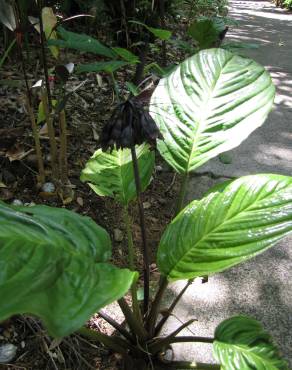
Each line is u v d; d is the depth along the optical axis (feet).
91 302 1.51
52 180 3.97
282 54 9.41
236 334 2.23
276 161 5.07
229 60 2.92
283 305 3.17
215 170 4.79
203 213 2.21
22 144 4.26
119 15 6.76
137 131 2.00
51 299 1.48
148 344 2.66
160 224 3.96
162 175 4.65
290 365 2.70
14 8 3.51
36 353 2.72
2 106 4.70
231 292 3.26
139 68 4.56
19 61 5.60
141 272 3.42
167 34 4.03
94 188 2.84
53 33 3.60
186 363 2.60
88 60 6.24
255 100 2.71
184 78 2.88
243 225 2.06
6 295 1.43
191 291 3.25
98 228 2.18
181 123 2.73
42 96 3.47
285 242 3.81
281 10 17.57
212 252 2.06
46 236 1.87
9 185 3.88
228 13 14.40
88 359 2.76
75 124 4.81
